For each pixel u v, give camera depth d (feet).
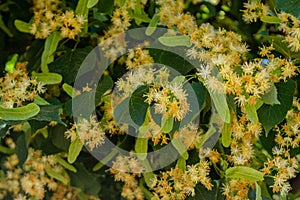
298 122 4.04
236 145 3.95
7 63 4.71
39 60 4.34
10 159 4.58
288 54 3.99
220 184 3.99
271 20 4.01
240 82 3.73
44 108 3.76
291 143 4.03
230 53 3.91
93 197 4.66
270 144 4.09
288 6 3.92
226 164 3.94
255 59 3.87
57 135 4.21
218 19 4.68
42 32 4.11
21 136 4.39
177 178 3.90
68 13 4.03
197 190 3.97
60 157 4.36
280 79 3.93
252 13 4.11
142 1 4.28
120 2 3.99
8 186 4.56
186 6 4.69
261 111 3.92
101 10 4.14
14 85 3.88
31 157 4.40
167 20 4.09
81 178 4.55
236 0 4.64
